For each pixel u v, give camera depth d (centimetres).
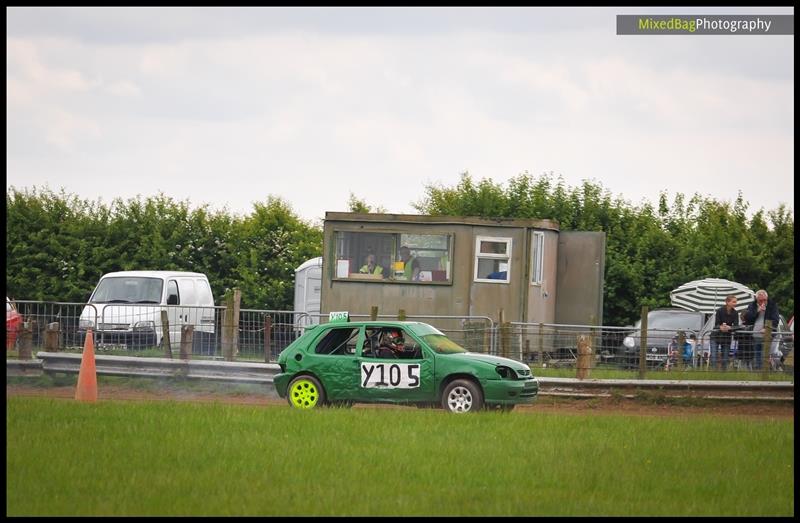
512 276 9081
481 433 5006
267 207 13850
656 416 6156
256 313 7675
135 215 13525
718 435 5091
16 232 13150
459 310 9050
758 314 8088
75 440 4612
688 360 7325
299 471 4041
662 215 13812
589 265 9638
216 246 13575
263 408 5838
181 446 4494
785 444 4853
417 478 3975
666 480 4016
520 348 7694
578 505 3553
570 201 13400
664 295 12481
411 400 6038
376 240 9150
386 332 6209
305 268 11262
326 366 6128
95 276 13162
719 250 12862
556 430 5150
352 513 3366
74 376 7581
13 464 4078
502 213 13300
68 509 3384
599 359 7419
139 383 7494
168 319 8031
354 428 5062
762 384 6975
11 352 7844
